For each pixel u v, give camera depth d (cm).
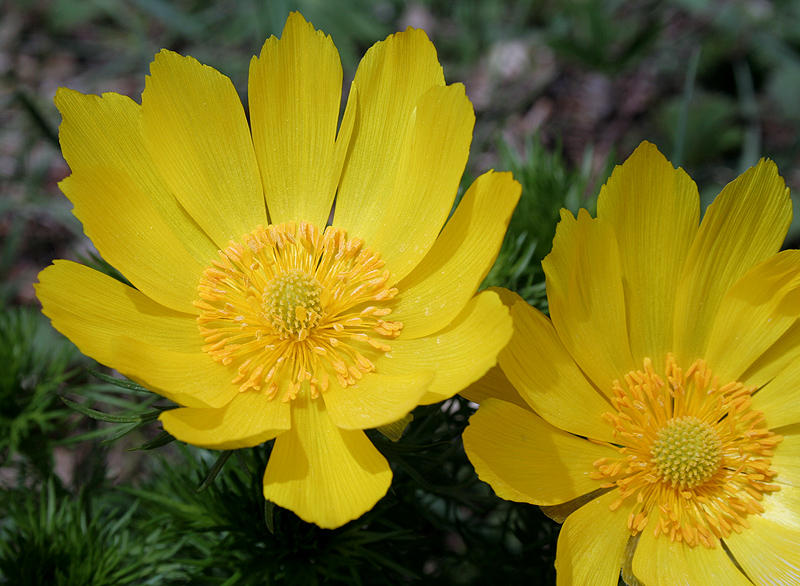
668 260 22
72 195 21
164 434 20
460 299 21
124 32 42
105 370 28
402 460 21
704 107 37
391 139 22
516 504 22
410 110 22
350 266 22
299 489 20
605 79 40
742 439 22
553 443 21
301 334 22
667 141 37
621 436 21
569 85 40
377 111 22
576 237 21
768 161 21
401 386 20
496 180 20
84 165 22
